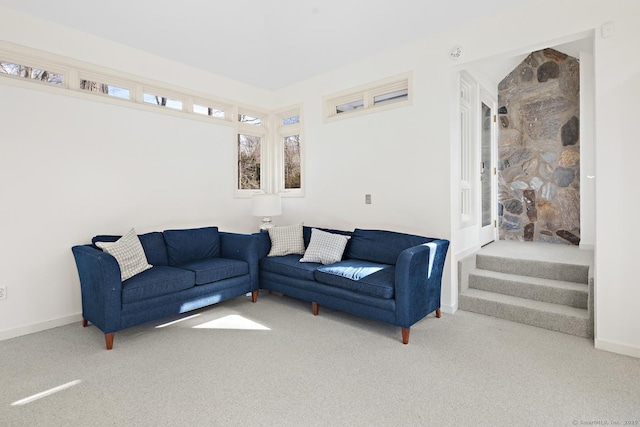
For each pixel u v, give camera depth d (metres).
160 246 3.54
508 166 5.01
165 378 2.22
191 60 4.05
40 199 3.04
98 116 3.40
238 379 2.20
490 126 4.87
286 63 4.42
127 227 3.62
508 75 4.96
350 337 2.87
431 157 3.50
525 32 2.87
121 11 3.16
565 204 4.56
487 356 2.47
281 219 5.08
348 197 4.25
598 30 2.51
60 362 2.44
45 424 1.77
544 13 2.77
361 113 4.07
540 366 2.31
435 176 3.48
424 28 3.37
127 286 2.77
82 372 2.30
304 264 3.57
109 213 3.48
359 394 2.02
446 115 3.38
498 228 5.09
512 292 3.40
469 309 3.42
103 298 2.64
